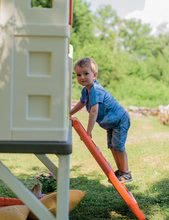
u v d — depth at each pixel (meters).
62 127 3.63
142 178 6.45
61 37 3.55
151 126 9.84
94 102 4.83
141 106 11.29
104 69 11.80
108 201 5.42
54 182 5.53
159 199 5.52
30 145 3.59
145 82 11.79
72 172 6.79
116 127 5.03
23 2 3.51
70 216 4.96
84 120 9.81
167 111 9.97
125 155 5.11
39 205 3.73
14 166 7.07
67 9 3.54
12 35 3.53
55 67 3.57
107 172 4.60
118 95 11.73
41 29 3.53
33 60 3.57
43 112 3.62
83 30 12.09
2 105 3.58
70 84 4.99
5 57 3.54
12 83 3.57
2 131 3.60
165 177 6.51
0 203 4.81
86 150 8.01
